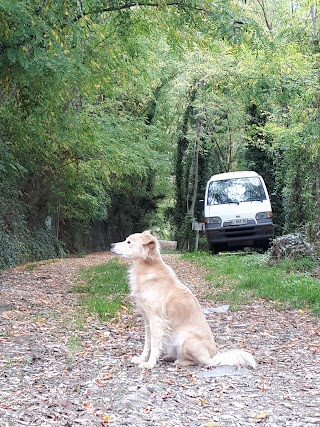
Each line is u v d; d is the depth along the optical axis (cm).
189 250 3134
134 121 2744
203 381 587
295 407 513
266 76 1827
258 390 562
